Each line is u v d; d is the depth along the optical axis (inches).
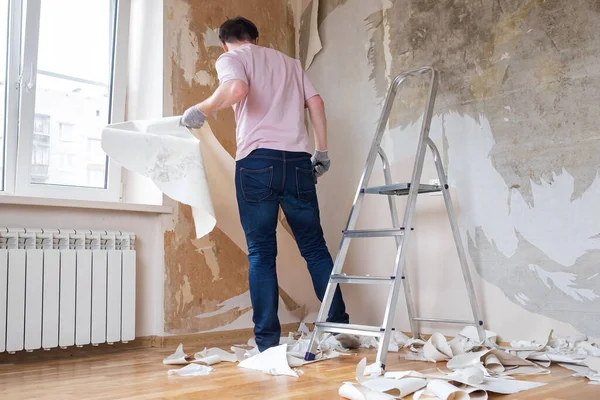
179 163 108.7
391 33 136.4
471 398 70.1
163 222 126.3
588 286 101.7
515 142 113.0
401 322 129.8
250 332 139.0
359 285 139.0
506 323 112.1
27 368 97.4
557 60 108.1
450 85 123.8
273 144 105.4
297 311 147.6
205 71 137.4
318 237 112.9
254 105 106.6
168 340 124.7
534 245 109.1
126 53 134.7
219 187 133.7
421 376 79.3
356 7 144.9
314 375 87.2
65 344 108.2
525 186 111.1
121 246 119.3
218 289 134.4
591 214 102.0
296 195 108.0
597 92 102.7
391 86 117.6
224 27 113.0
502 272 113.3
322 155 115.2
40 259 106.3
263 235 106.5
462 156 120.9
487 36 118.6
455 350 97.1
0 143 117.0
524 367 88.4
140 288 123.6
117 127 107.4
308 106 114.2
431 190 112.5
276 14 154.6
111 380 85.5
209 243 133.6
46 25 123.0
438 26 127.2
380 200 135.9
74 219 114.9
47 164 122.1
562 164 106.3
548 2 110.0
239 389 77.9
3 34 117.7
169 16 131.9
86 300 111.3
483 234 116.6
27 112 118.3
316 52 152.5
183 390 77.6
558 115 107.3
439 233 123.8
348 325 95.7
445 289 122.0
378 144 113.3
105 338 113.7
